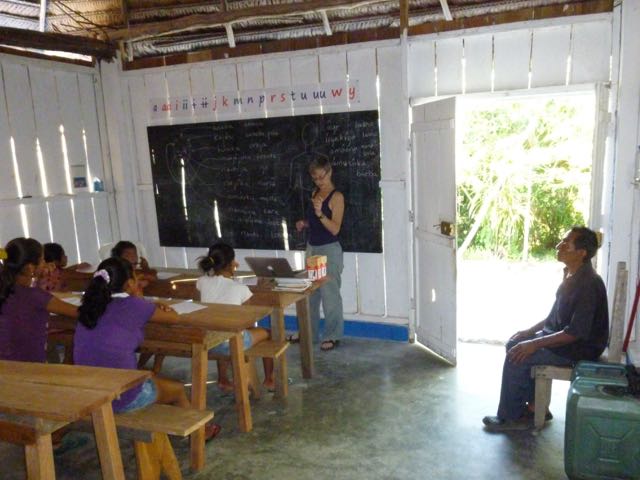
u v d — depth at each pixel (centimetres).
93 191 541
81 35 541
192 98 521
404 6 432
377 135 459
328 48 461
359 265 490
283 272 370
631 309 398
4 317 265
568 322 299
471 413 333
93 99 539
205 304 313
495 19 407
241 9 475
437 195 413
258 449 298
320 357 439
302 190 493
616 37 380
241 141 507
